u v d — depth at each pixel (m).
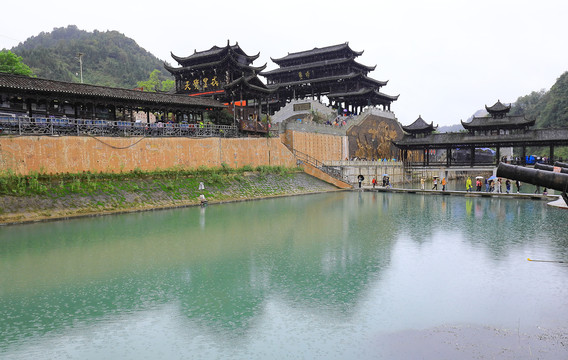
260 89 54.78
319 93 93.19
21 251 20.16
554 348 10.27
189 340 10.91
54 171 32.59
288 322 11.99
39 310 12.93
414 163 83.75
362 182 65.88
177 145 42.38
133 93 42.62
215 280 15.80
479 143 68.00
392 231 25.53
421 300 13.55
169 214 32.72
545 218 30.06
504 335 11.01
